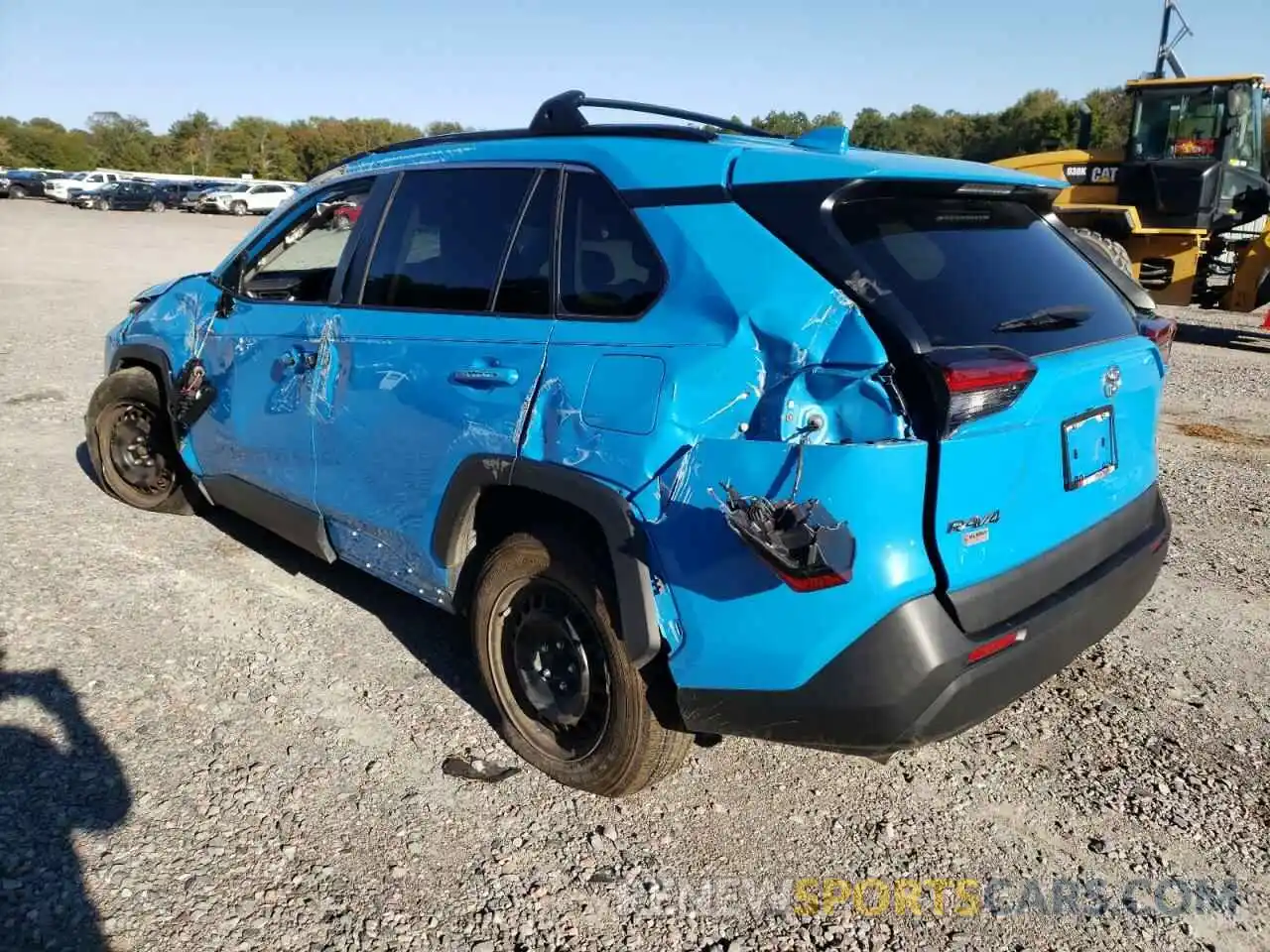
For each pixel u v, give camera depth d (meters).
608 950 2.59
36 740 3.31
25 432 6.96
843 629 2.46
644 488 2.72
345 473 3.81
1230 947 2.68
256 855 2.85
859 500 2.39
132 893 2.67
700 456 2.61
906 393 2.44
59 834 2.87
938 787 3.31
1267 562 5.25
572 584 3.02
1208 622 4.52
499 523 3.44
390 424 3.53
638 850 2.96
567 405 2.93
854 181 2.66
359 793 3.15
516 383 3.09
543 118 3.45
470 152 3.59
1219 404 9.25
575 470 2.88
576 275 3.07
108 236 28.88
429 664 3.97
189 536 5.18
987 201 3.23
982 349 2.50
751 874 2.89
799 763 3.42
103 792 3.07
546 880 2.82
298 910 2.66
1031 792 3.29
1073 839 3.07
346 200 4.09
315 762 3.30
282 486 4.21
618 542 2.78
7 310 12.85
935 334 2.52
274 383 4.14
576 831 3.03
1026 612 2.75
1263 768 3.44
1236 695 3.90
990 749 3.53
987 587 2.62
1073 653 2.96
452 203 3.55
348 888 2.75
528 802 3.16
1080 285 3.23
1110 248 11.77
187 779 3.16
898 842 3.04
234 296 4.55
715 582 2.61
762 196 2.73
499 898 2.74
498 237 3.34
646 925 2.68
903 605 2.46
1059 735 3.62
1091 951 2.65
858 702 2.49
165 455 5.34
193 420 4.73
